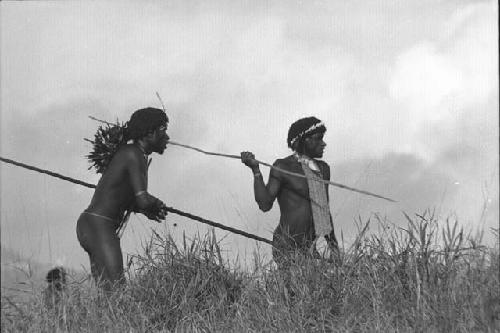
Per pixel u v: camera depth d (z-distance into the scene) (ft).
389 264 15.14
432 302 14.11
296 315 15.16
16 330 15.72
